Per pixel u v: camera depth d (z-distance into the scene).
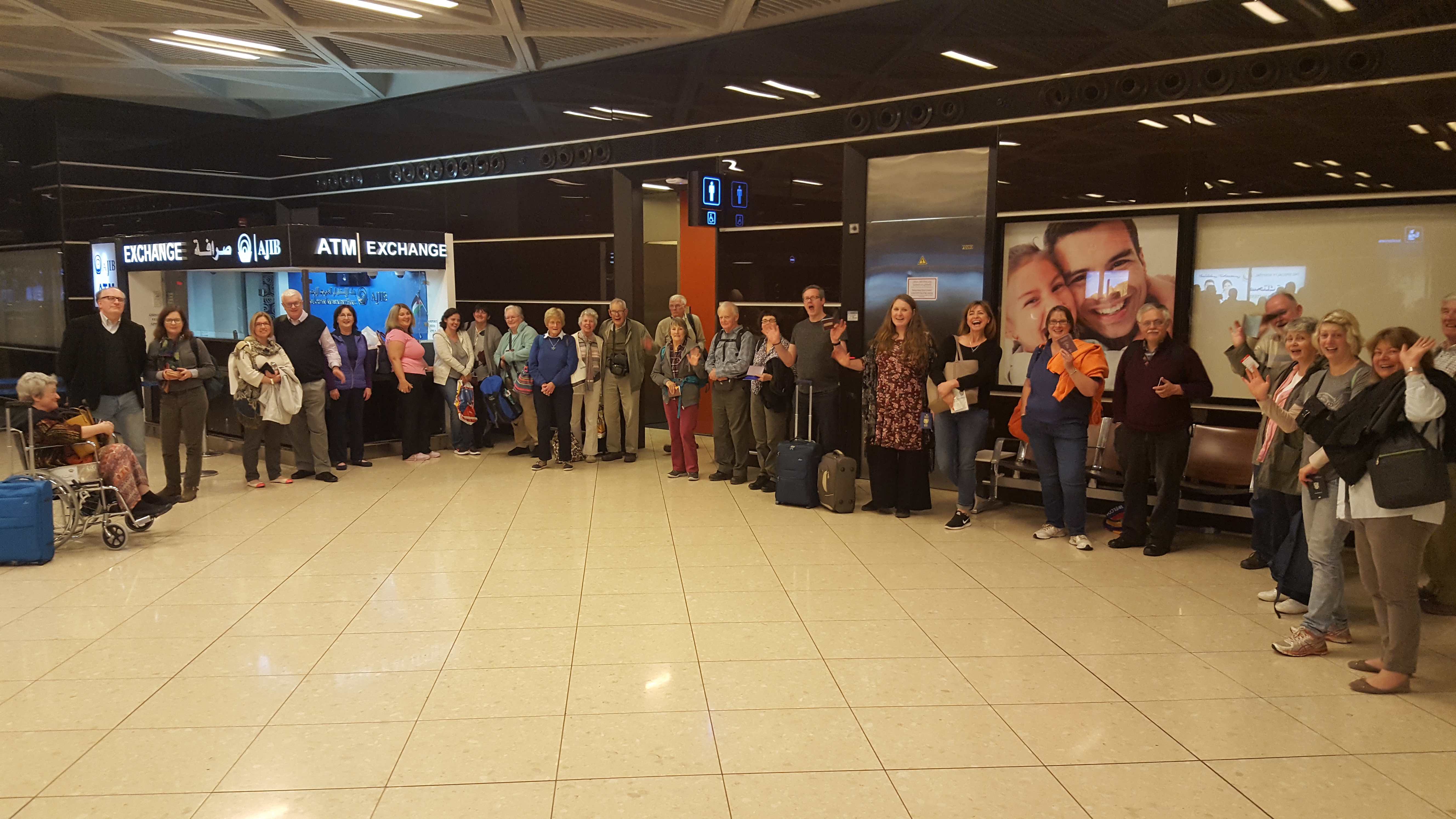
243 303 9.36
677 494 7.31
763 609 4.62
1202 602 4.75
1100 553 5.68
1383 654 3.74
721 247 8.56
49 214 11.09
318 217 11.57
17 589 4.95
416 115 10.51
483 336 9.49
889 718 3.41
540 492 7.39
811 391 6.96
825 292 8.02
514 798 2.85
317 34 7.88
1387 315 5.58
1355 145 5.52
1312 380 4.14
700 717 3.41
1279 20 5.64
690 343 7.92
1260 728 3.33
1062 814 2.77
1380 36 5.37
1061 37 6.45
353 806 2.80
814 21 7.61
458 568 5.32
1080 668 3.88
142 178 11.29
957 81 6.98
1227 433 5.92
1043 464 5.98
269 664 3.91
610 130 9.12
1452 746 3.20
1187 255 6.15
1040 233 6.75
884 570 5.30
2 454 9.12
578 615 4.52
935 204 7.34
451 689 3.66
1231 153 5.91
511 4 6.99
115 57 8.82
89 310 11.20
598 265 9.48
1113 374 6.52
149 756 3.12
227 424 9.41
